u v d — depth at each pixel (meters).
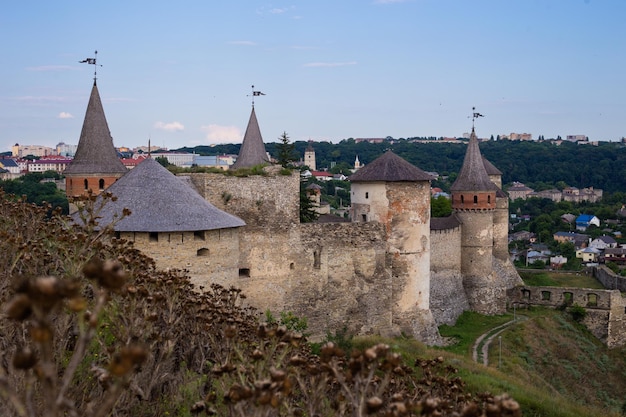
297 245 34.84
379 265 38.38
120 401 11.65
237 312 17.50
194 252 27.48
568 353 52.72
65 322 12.49
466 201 61.16
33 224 19.03
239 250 32.69
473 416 8.59
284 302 34.25
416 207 40.38
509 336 51.09
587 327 62.38
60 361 12.02
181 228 26.88
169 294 16.02
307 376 13.28
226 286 28.62
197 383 14.59
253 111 60.59
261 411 8.89
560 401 28.31
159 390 14.57
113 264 5.93
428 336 40.81
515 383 30.17
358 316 37.38
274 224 33.91
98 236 16.08
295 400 13.18
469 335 51.00
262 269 33.47
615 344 61.03
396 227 39.72
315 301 35.59
